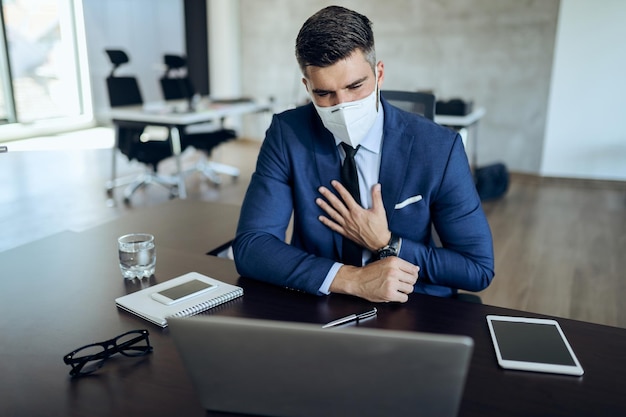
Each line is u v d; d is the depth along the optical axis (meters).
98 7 7.45
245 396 0.75
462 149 1.30
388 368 0.67
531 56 5.54
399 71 6.22
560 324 1.07
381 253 1.24
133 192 4.89
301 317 1.09
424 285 1.33
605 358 0.95
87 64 7.57
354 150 1.29
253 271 1.25
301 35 1.13
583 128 5.37
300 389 0.72
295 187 1.34
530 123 5.70
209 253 1.53
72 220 4.05
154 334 1.03
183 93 5.62
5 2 6.56
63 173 5.50
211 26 7.24
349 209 1.27
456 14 5.79
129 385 0.87
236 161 6.35
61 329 1.05
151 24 7.74
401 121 1.31
